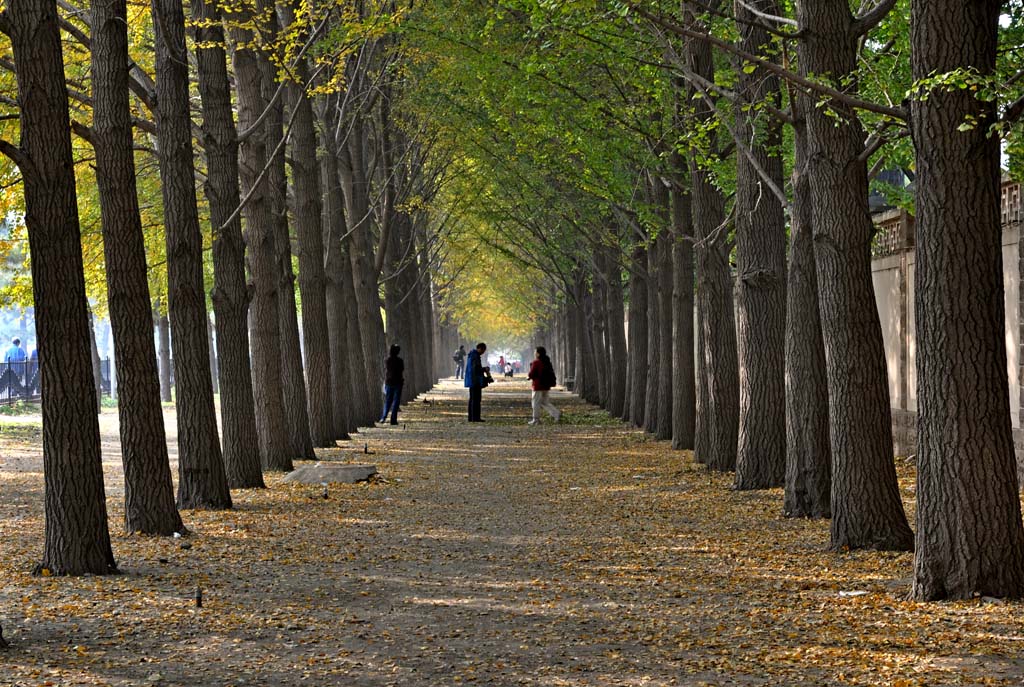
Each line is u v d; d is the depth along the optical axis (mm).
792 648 8500
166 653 8539
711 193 22422
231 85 25562
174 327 17828
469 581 11898
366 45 29641
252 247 23812
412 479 22875
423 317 67875
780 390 19453
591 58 19125
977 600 9898
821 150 13250
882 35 17453
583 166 24969
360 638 9125
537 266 49188
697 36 11406
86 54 19984
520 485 21891
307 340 29828
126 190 14555
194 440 18000
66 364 11914
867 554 13008
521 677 7805
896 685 7379
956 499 10000
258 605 10453
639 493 20047
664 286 31594
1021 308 18516
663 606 10398
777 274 19188
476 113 29734
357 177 37469
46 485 12078
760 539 14477
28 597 10633
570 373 74312
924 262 9961
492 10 20875
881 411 13406
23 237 23125
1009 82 9727
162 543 14312
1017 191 18750
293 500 19203
